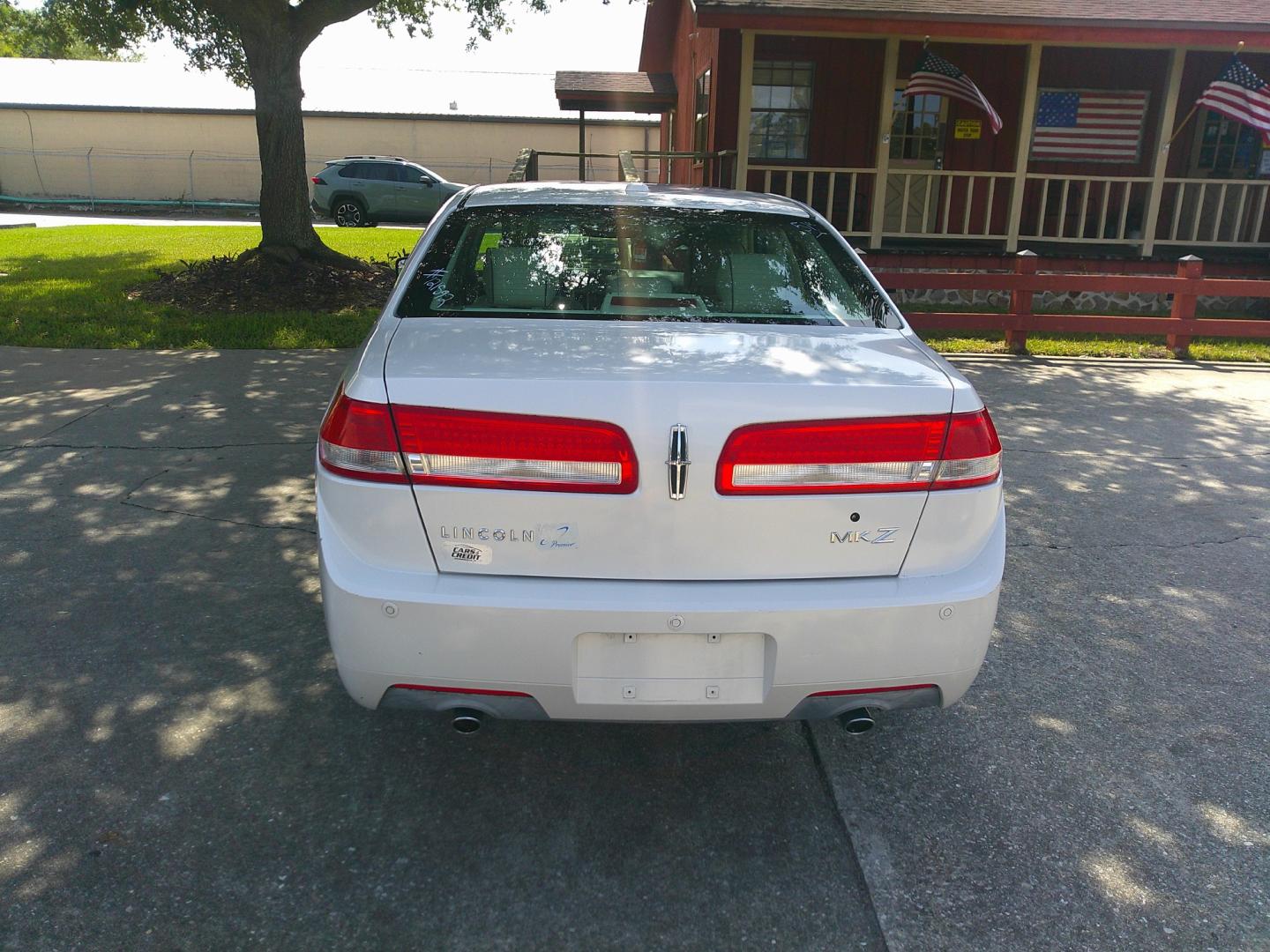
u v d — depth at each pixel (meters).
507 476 2.31
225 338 9.01
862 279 3.41
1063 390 8.09
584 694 2.40
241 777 2.79
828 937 2.28
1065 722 3.20
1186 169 13.84
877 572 2.44
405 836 2.58
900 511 2.41
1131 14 11.55
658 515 2.32
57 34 15.84
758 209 3.71
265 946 2.20
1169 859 2.55
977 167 13.66
